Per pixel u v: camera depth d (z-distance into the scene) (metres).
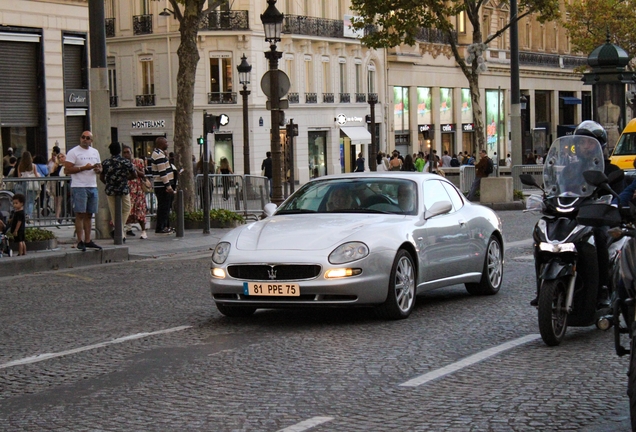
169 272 18.05
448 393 8.44
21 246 19.11
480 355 9.97
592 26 67.31
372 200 13.02
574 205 10.27
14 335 11.84
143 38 61.91
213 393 8.60
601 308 10.48
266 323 12.20
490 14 79.06
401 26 44.06
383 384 8.81
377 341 10.84
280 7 63.03
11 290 15.95
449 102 76.94
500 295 14.45
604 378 8.91
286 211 13.15
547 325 10.17
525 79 84.06
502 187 37.53
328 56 66.88
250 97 61.00
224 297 11.95
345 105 67.88
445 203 13.03
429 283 12.85
